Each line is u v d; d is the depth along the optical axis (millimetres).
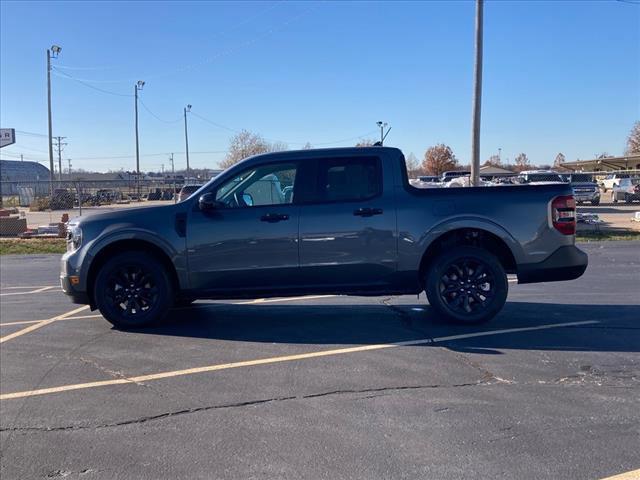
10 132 38750
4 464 3771
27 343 6633
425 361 5570
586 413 4309
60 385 5199
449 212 6680
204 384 5090
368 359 5668
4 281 12539
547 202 6676
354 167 6820
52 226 23516
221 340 6496
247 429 4164
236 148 61250
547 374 5164
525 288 9547
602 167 62344
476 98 18906
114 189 64312
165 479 3518
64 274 6922
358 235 6695
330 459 3686
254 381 5125
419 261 6723
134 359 5871
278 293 6840
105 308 6938
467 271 6832
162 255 6977
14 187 78125
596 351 5824
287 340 6438
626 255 14281
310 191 6801
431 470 3514
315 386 4961
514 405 4477
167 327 7141
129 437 4102
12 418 4504
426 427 4113
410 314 7645
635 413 4305
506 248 6836
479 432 4020
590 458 3629
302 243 6711
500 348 5965
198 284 6836
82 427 4293
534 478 3402
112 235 6809
